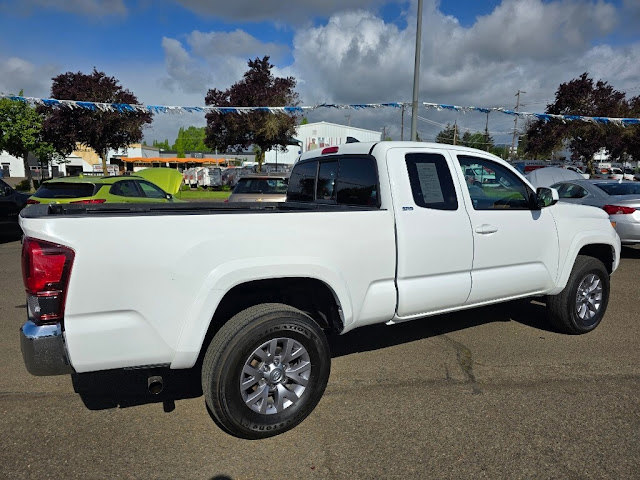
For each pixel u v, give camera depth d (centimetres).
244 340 269
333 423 304
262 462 263
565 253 443
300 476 251
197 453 271
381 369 387
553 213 437
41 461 262
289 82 2352
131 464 260
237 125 2328
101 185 912
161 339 257
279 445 280
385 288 335
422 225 348
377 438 286
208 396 270
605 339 458
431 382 363
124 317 249
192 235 260
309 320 295
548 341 452
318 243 299
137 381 367
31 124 2967
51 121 2084
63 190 889
